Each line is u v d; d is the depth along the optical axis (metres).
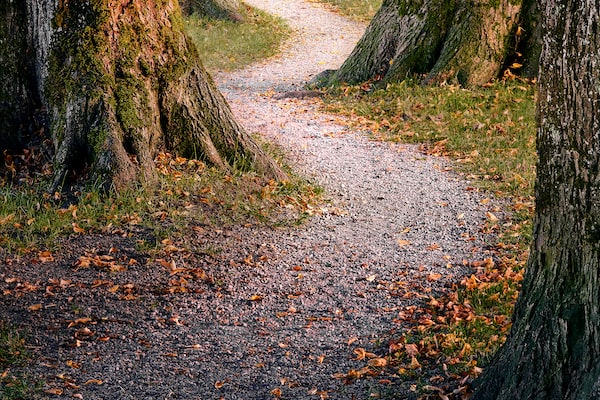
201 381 5.48
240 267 7.33
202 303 6.66
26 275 6.79
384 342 6.00
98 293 6.61
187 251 7.46
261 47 20.38
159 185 8.48
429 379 5.32
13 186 8.51
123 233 7.61
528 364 4.03
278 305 6.71
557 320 3.88
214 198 8.49
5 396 5.02
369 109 13.20
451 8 14.12
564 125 3.79
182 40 9.23
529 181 9.73
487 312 6.36
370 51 14.98
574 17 3.66
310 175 10.06
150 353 5.86
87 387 5.31
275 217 8.51
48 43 8.74
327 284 7.12
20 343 5.78
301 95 14.73
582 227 3.77
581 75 3.65
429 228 8.50
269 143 11.21
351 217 8.81
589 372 3.68
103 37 8.59
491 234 8.26
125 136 8.53
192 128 9.13
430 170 10.38
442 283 7.08
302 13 24.52
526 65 13.96
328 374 5.57
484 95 13.16
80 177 8.39
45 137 8.97
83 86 8.51
